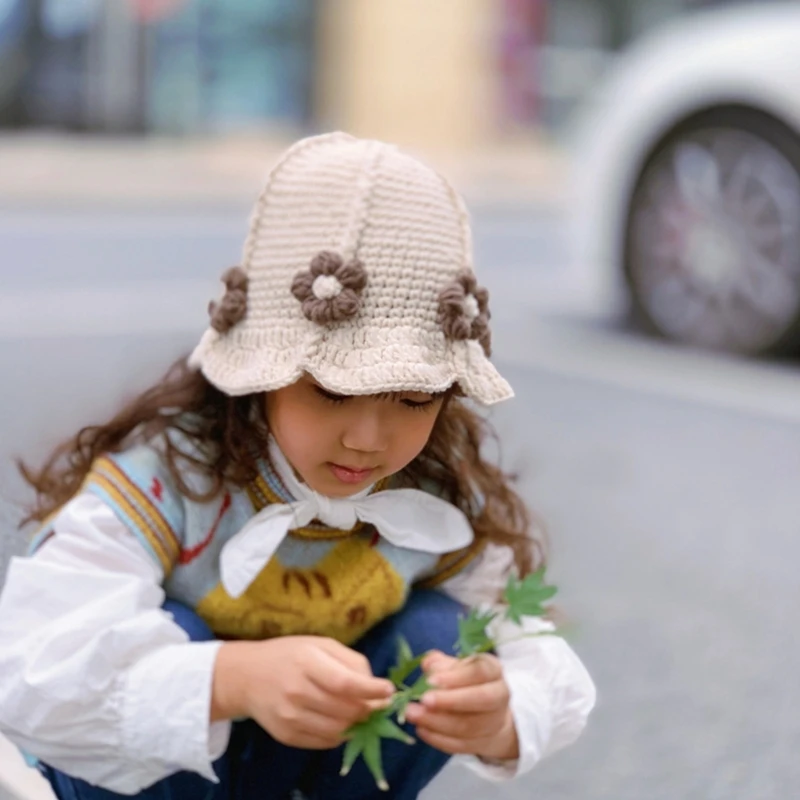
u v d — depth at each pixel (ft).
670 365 16.16
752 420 13.97
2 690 4.86
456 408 5.69
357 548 5.43
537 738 5.11
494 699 4.88
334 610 5.35
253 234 5.14
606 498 11.41
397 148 5.25
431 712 4.82
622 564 10.02
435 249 4.99
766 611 9.30
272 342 4.93
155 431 5.30
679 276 17.01
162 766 4.93
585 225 17.98
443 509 5.53
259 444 5.22
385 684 4.66
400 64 44.91
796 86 15.61
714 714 7.84
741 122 16.12
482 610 5.62
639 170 17.24
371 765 4.65
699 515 11.12
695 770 7.23
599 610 9.18
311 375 4.82
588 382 15.25
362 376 4.71
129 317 16.97
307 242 4.96
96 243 23.79
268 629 5.37
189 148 41.16
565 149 48.06
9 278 19.58
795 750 7.48
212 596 5.28
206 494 5.20
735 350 16.60
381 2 44.27
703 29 17.49
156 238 24.88
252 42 43.24
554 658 5.40
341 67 44.32
